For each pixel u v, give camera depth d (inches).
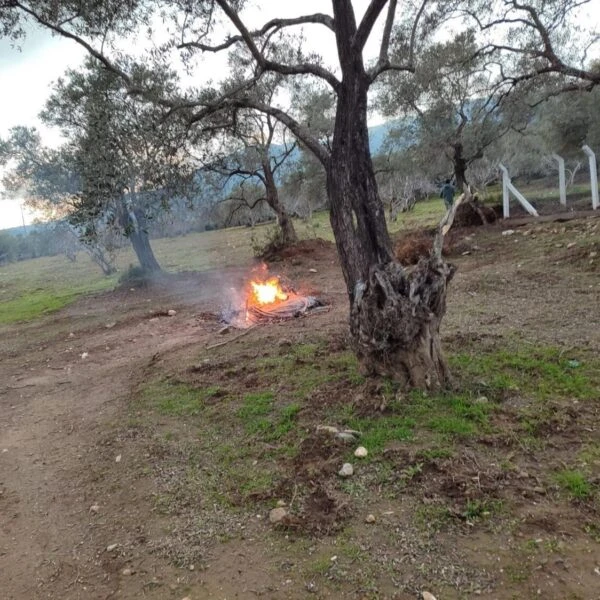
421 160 767.7
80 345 408.5
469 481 137.5
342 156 215.8
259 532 132.2
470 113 670.5
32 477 188.2
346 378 217.8
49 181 717.9
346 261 219.8
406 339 190.5
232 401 223.0
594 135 761.6
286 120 231.6
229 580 117.0
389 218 1144.8
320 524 130.6
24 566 135.8
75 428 231.8
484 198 894.4
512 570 108.1
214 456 176.6
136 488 165.0
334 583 111.0
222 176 621.3
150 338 391.5
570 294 316.8
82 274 1090.7
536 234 509.0
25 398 290.8
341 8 206.5
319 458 160.9
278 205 724.7
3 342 468.4
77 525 151.5
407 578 109.4
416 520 126.7
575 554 110.4
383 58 225.1
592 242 406.3
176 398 239.6
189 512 146.3
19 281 1130.7
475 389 191.3
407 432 165.6
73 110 547.2
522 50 491.5
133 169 244.7
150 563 127.2
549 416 166.7
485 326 272.7
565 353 217.0
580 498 127.3
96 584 123.9
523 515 123.6
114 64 243.9
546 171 1274.6
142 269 716.7
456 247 522.0
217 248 1065.5
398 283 193.6
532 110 694.5
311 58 294.8
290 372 245.3
